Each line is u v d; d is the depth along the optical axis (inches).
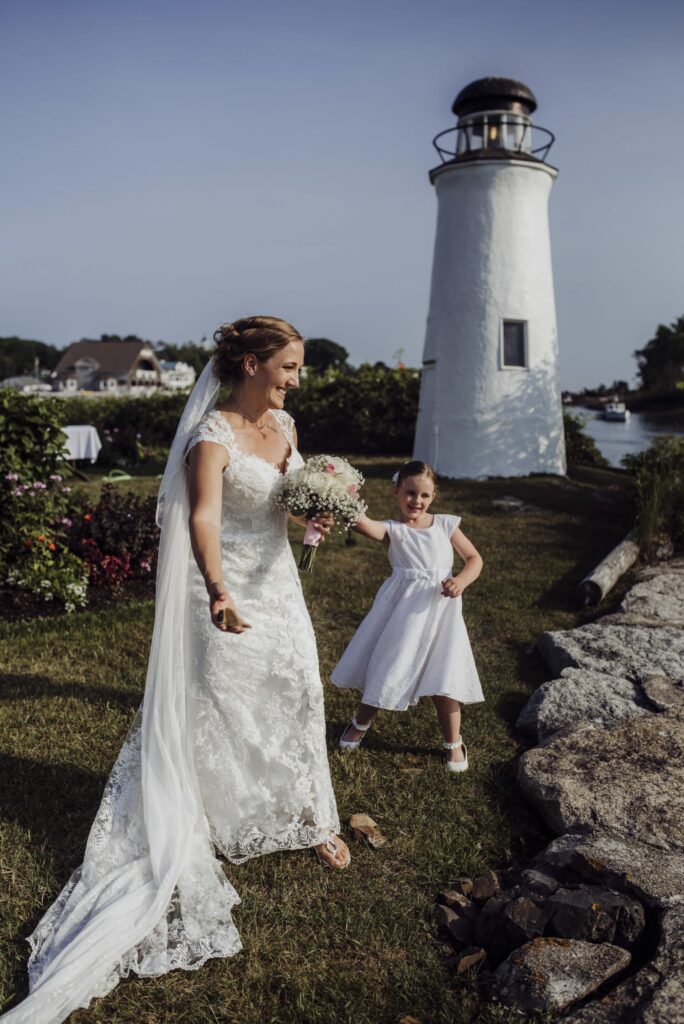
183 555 127.5
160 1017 102.8
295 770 132.6
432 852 140.3
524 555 374.0
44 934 113.6
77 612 274.1
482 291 607.5
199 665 127.7
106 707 191.3
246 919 121.3
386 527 172.2
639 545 365.7
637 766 161.0
